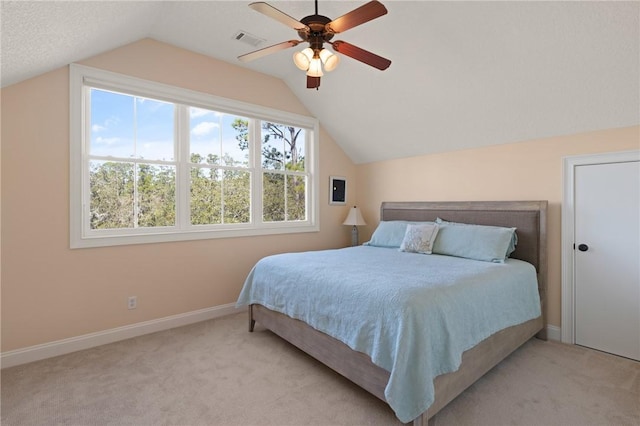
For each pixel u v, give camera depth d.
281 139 4.07
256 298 2.87
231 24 2.75
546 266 2.89
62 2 1.67
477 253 2.88
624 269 2.55
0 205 2.32
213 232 3.39
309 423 1.76
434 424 1.74
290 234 4.08
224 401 1.95
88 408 1.88
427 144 3.82
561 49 2.26
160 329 3.06
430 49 2.68
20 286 2.40
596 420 1.77
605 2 1.91
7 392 2.03
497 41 2.39
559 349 2.69
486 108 3.00
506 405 1.91
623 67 2.20
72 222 2.60
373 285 1.96
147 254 2.99
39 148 2.46
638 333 2.49
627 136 2.52
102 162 2.80
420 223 3.58
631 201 2.52
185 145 3.24
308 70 2.07
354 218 4.52
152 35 2.93
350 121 4.08
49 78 2.49
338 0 2.37
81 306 2.65
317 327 2.18
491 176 3.35
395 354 1.61
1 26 1.58
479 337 1.96
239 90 3.57
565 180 2.83
